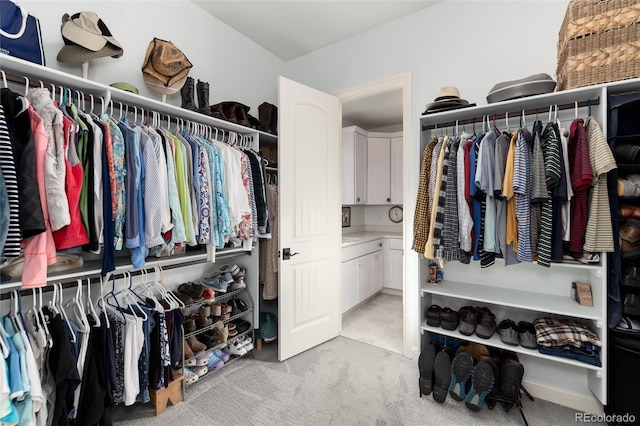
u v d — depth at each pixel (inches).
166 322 65.1
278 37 104.3
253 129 87.7
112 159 53.2
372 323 120.0
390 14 91.8
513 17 75.8
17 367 42.9
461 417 64.2
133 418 63.4
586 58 58.3
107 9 68.9
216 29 93.5
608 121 56.7
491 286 80.1
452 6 84.4
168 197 61.7
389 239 163.3
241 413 65.6
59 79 53.1
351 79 104.2
